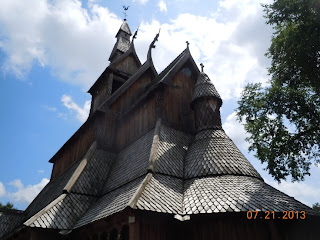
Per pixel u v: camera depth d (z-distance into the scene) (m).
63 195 14.44
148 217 10.39
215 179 12.59
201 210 10.33
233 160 13.70
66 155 25.20
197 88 17.80
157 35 24.19
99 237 12.12
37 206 21.59
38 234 12.30
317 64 13.28
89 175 16.42
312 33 12.88
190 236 10.77
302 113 14.98
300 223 10.59
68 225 12.98
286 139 15.95
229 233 10.15
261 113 15.99
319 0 12.89
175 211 10.59
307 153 15.93
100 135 19.61
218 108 17.33
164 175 13.15
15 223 20.69
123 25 31.11
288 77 14.74
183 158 15.03
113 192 14.22
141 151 15.67
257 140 16.44
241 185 11.84
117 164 17.45
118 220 11.04
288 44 13.59
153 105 17.92
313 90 15.52
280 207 10.21
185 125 17.83
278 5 14.62
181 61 19.92
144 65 23.44
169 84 18.31
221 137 15.55
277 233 10.02
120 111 21.25
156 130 15.80
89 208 14.43
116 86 25.55
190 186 12.55
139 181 12.71
